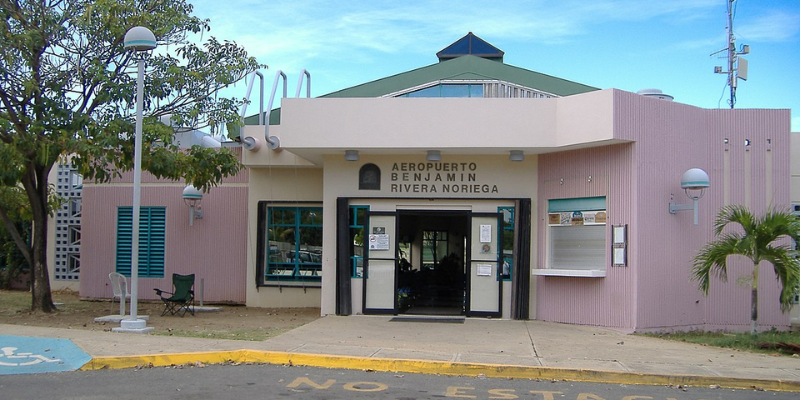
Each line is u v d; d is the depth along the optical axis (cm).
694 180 1388
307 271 1833
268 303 1831
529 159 1546
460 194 1555
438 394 870
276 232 1848
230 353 1043
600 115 1369
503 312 1528
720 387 956
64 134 1417
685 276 1448
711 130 1507
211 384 888
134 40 1241
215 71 1603
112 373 948
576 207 1480
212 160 1562
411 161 1570
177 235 1911
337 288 1555
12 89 1470
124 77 1542
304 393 852
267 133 1666
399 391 880
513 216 1543
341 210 1562
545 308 1512
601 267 1431
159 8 1587
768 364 1073
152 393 835
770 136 1510
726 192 1493
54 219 2250
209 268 1892
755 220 1323
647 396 892
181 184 1922
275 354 1040
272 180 1839
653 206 1398
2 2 1450
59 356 1027
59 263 2241
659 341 1275
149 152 1496
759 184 1501
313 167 1794
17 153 1397
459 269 1848
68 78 1495
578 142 1406
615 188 1407
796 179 1689
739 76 1831
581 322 1450
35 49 1487
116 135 1450
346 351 1088
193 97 1617
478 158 1558
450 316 1551
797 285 1284
